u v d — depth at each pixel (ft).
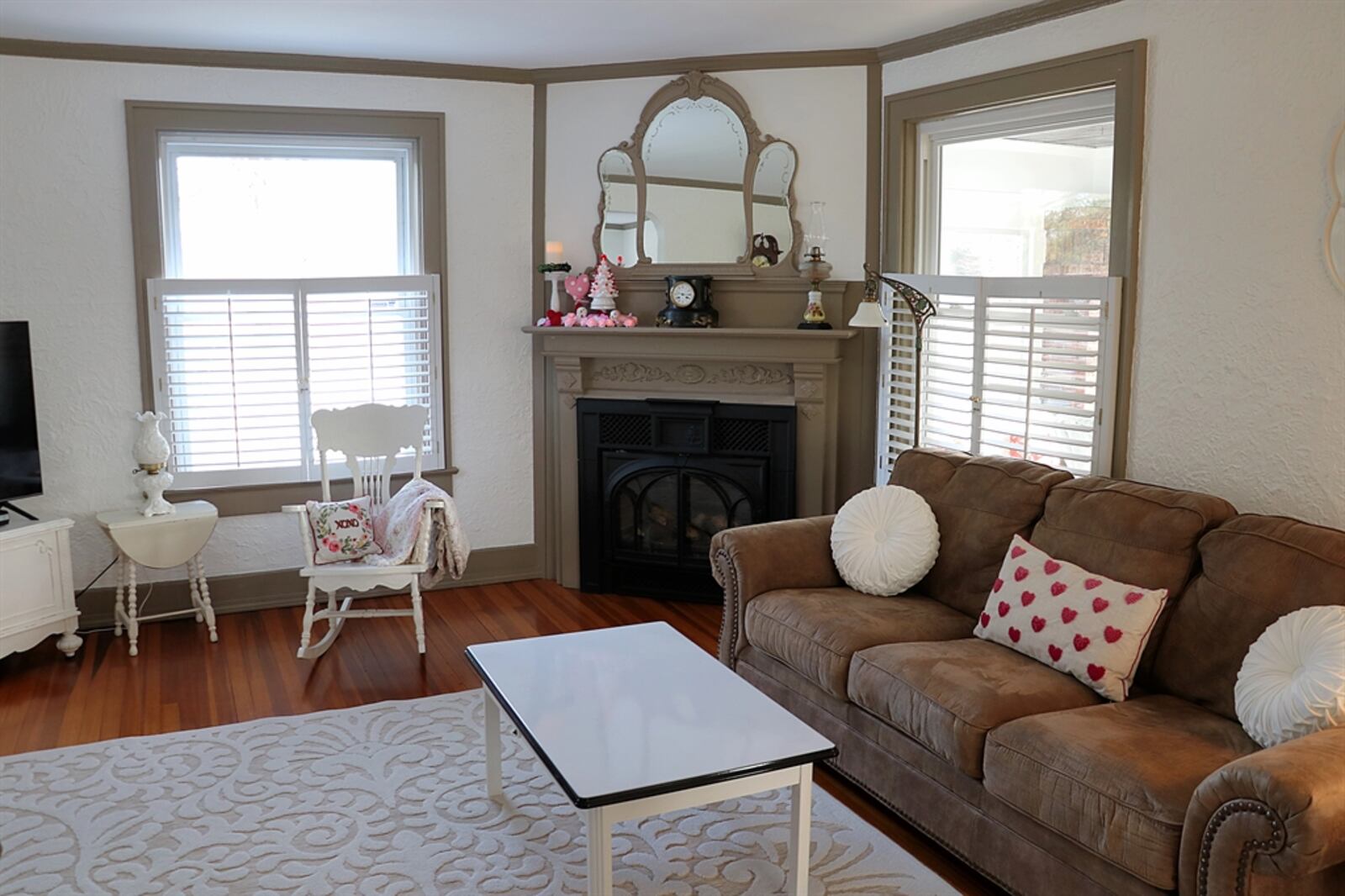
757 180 15.70
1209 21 10.74
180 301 15.14
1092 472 12.27
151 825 9.78
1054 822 7.89
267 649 14.40
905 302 14.85
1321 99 9.74
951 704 8.93
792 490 15.78
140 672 13.55
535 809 10.17
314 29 13.70
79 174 14.46
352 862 9.22
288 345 15.71
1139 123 11.51
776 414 15.69
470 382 16.84
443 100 16.06
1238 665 8.70
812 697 10.92
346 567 13.64
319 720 12.08
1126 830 7.34
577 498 16.96
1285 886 6.74
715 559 12.41
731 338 15.56
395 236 16.49
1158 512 9.83
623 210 16.33
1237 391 10.72
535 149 16.57
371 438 15.19
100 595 15.19
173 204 15.30
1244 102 10.44
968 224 14.60
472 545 17.30
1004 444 13.35
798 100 15.44
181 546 14.25
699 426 16.02
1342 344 9.70
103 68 14.42
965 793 8.96
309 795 10.36
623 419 16.46
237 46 14.64
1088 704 9.09
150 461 14.29
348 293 15.98
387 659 14.08
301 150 15.79
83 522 15.01
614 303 16.17
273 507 15.90
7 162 14.07
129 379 15.03
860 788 10.80
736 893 8.84
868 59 15.05
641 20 13.42
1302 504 10.17
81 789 10.43
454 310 16.57
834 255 15.61
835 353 15.21
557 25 13.64
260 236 15.80
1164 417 11.53
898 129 14.82
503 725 12.05
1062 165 13.24
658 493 16.53
